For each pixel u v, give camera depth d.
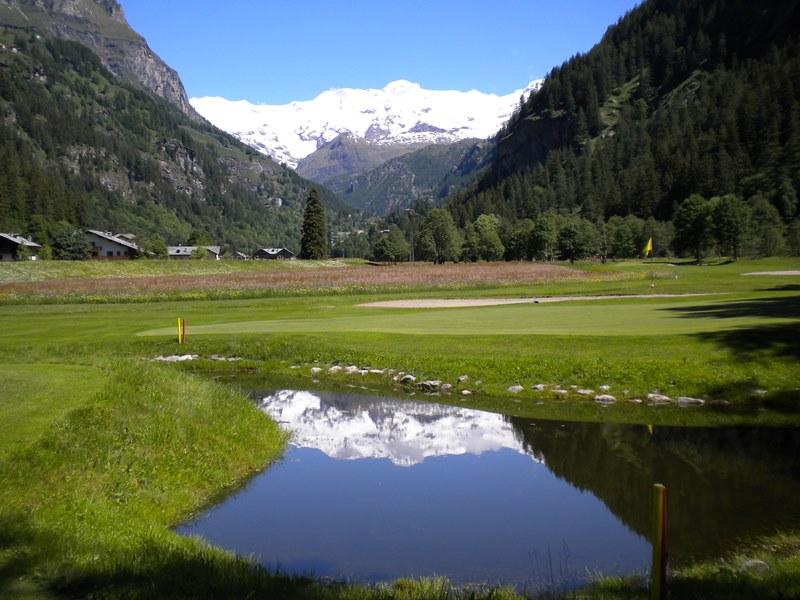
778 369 19.81
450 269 73.56
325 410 19.80
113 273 80.06
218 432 15.07
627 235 151.75
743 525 10.64
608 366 21.33
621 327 26.81
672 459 14.52
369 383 23.69
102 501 10.56
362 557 9.81
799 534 10.18
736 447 15.29
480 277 66.31
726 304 37.88
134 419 13.90
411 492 12.73
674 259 137.25
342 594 7.48
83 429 12.60
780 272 82.75
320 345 27.25
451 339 25.92
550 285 64.31
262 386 23.58
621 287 60.88
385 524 11.09
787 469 13.65
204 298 53.66
